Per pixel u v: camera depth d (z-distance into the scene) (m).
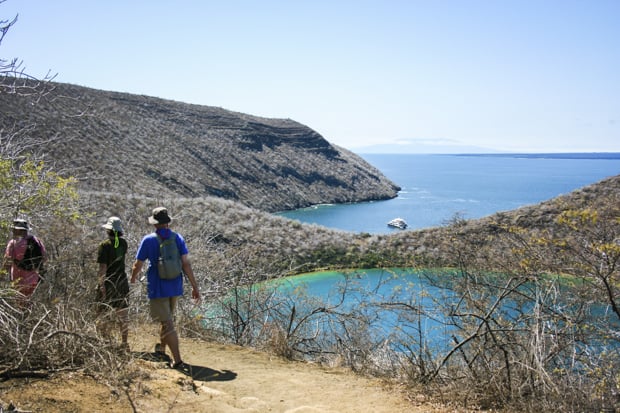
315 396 4.75
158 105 110.19
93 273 6.71
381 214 77.44
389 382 5.48
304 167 118.06
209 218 25.00
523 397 4.59
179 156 90.19
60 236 7.00
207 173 90.44
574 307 5.70
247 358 6.48
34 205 7.00
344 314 7.87
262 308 8.77
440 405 4.61
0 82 5.39
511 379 4.84
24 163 7.16
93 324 4.64
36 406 3.32
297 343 7.56
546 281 5.32
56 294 5.88
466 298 5.47
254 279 9.54
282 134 130.75
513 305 6.51
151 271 5.42
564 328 5.07
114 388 3.90
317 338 8.27
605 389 4.44
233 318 8.67
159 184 69.06
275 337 7.25
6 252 5.79
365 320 7.62
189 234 10.75
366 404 4.56
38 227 6.94
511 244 5.93
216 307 9.34
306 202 101.94
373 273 17.64
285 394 4.76
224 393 4.54
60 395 3.57
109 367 4.13
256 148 115.88
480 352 5.04
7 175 6.62
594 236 5.06
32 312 4.64
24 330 4.42
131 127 89.56
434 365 5.62
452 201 92.81
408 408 4.46
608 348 5.19
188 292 9.09
